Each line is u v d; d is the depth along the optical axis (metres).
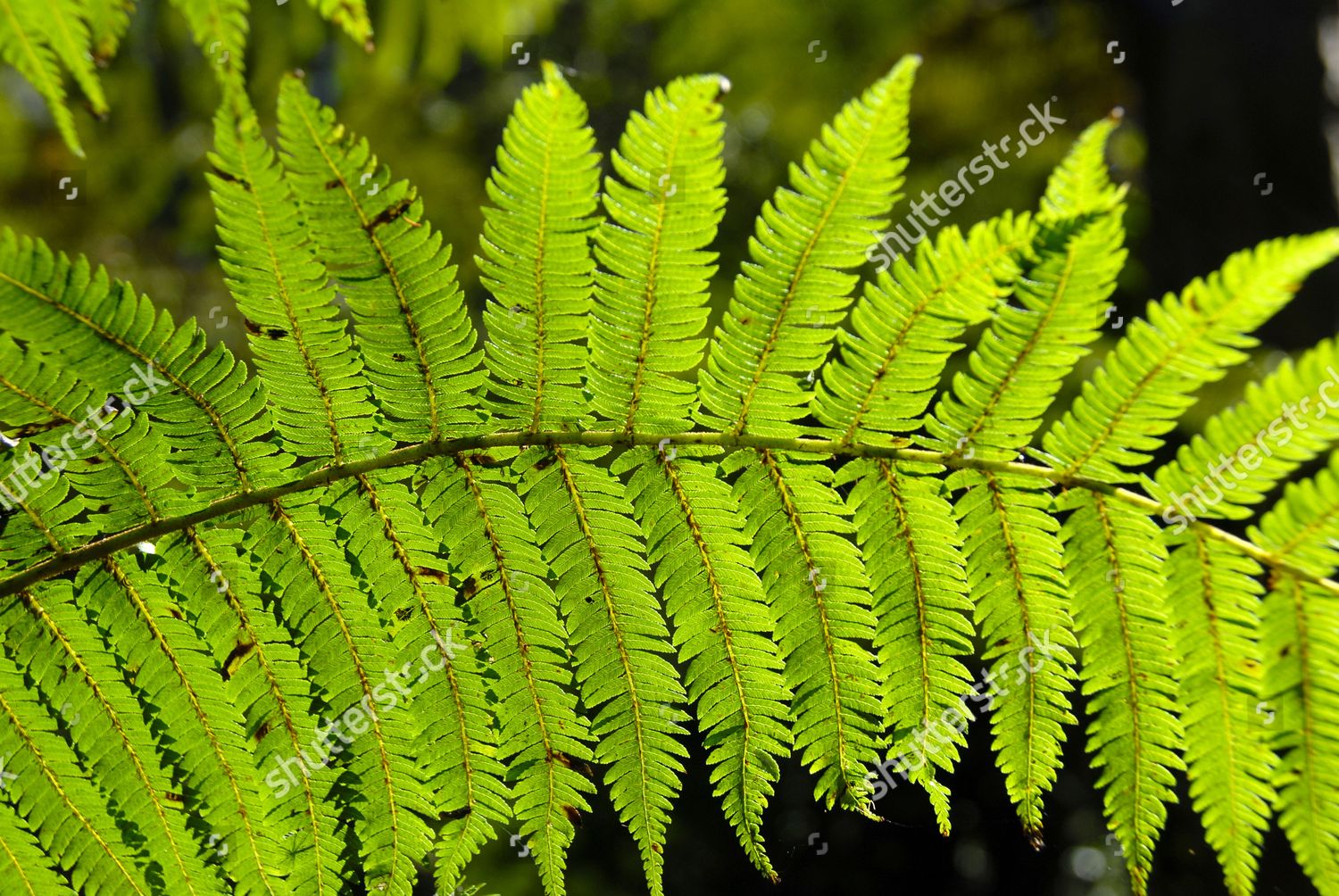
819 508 0.79
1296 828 0.77
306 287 0.76
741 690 0.79
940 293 0.77
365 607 0.78
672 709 0.79
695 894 2.05
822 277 0.77
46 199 1.61
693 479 0.79
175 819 0.78
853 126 0.76
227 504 0.78
